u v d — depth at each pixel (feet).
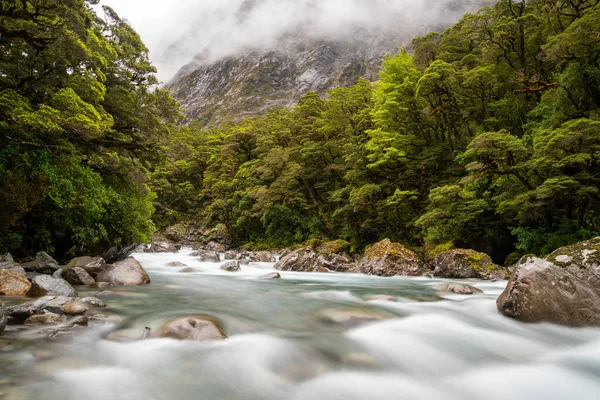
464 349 22.30
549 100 65.41
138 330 21.63
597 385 17.93
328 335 23.22
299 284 49.57
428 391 16.97
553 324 24.82
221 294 36.88
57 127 35.73
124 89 60.70
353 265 78.18
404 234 96.53
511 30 80.23
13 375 15.14
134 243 74.23
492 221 71.56
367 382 17.42
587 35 54.54
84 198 46.60
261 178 134.72
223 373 17.28
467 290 39.93
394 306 31.86
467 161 82.58
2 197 37.78
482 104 85.35
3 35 39.09
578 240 54.60
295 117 147.84
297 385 16.66
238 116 547.90
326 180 130.72
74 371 16.30
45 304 23.53
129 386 15.53
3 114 36.68
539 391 17.28
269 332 23.27
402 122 95.20
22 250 47.42
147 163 76.79
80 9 41.55
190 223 195.00
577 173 55.72
